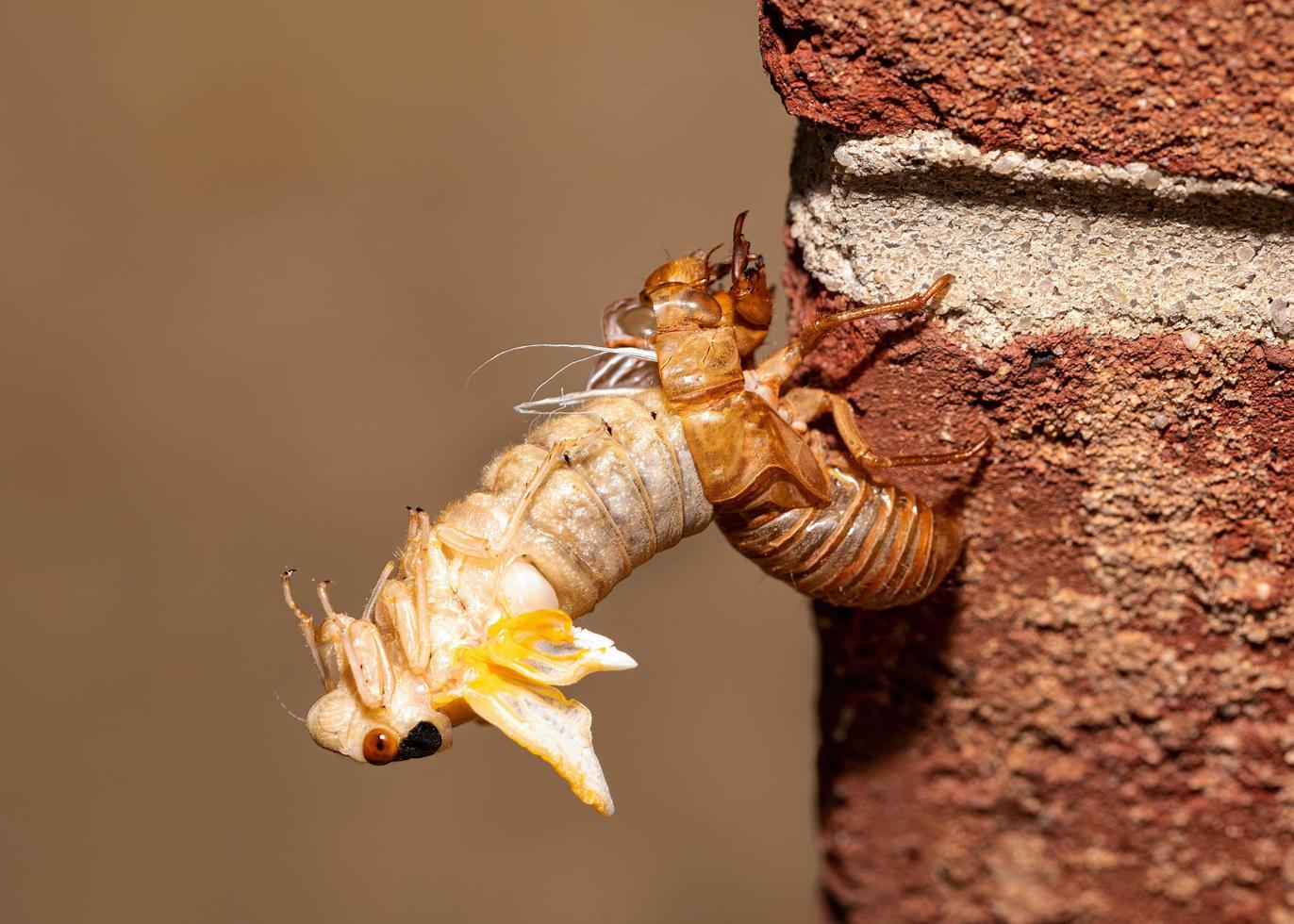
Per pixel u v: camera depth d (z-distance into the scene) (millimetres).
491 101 400
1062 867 224
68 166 400
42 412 384
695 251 224
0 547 375
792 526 212
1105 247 200
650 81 397
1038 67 193
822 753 229
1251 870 219
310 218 394
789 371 210
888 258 203
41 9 418
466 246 386
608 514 213
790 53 198
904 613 218
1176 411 203
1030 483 209
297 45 411
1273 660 210
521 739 209
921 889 229
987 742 221
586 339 372
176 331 389
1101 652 213
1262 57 191
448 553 214
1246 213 196
